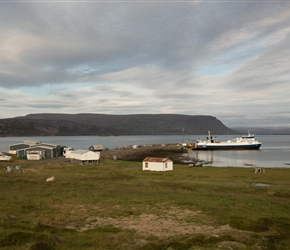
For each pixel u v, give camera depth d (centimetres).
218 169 6106
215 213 2286
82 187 3641
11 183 3928
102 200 2752
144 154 12038
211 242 1492
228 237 1572
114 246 1530
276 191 3466
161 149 14300
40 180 4231
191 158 10944
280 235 1720
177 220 2086
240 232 1739
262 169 5694
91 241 1586
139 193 3203
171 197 2939
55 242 1520
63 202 2675
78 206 2517
